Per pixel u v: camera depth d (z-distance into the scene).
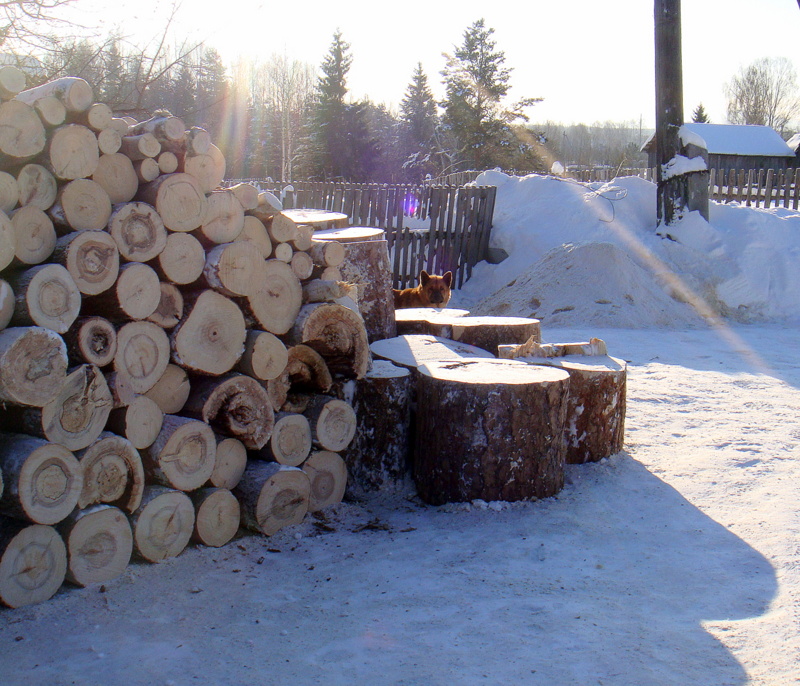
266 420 3.96
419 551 3.72
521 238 15.67
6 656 2.66
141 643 2.78
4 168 3.08
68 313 3.06
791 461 4.96
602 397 4.97
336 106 51.56
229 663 2.63
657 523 4.04
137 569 3.41
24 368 2.85
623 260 11.95
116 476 3.29
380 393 4.66
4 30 6.77
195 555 3.62
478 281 15.80
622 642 2.74
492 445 4.26
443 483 4.39
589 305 11.42
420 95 63.19
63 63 7.50
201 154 3.67
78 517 3.14
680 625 2.88
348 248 5.81
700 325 11.59
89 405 3.13
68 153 3.16
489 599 3.13
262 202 4.00
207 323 3.69
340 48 51.38
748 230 13.85
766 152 46.03
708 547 3.70
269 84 53.12
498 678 2.49
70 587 3.20
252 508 3.88
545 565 3.49
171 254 3.54
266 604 3.13
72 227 3.18
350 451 4.75
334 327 4.36
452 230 16.30
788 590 3.17
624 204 15.61
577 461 4.99
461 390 4.25
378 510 4.45
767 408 6.34
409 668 2.58
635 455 5.21
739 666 2.56
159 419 3.53
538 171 49.22
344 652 2.71
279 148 54.47
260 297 3.96
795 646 2.68
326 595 3.22
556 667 2.56
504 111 48.91
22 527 2.98
